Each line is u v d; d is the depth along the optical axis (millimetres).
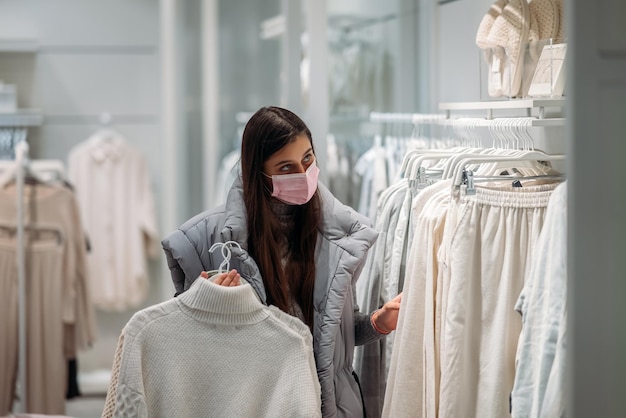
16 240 4133
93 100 5113
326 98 3262
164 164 4820
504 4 2305
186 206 4949
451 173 2121
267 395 1886
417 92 3078
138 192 5012
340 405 2104
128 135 5164
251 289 1894
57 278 4230
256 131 1997
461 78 2760
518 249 1913
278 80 4562
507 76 2225
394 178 3098
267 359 1882
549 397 1687
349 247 2059
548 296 1734
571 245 1583
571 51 1574
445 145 2889
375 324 2205
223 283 1917
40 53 5043
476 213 1947
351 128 3389
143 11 5137
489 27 2320
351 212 2131
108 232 4957
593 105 1583
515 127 2262
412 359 2105
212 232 2041
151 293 5191
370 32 3387
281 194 1998
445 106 2520
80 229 4367
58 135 5086
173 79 4801
